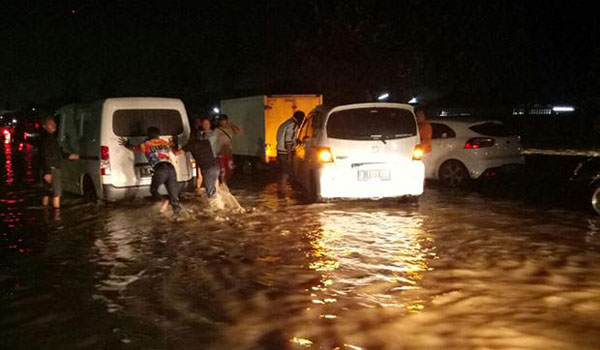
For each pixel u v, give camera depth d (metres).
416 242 8.42
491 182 14.02
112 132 11.27
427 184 14.45
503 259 7.47
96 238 8.97
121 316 5.62
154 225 9.88
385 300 5.98
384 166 10.80
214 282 6.67
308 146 11.56
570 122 33.94
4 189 14.85
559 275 6.76
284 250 8.06
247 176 17.59
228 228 9.55
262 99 17.19
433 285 6.45
